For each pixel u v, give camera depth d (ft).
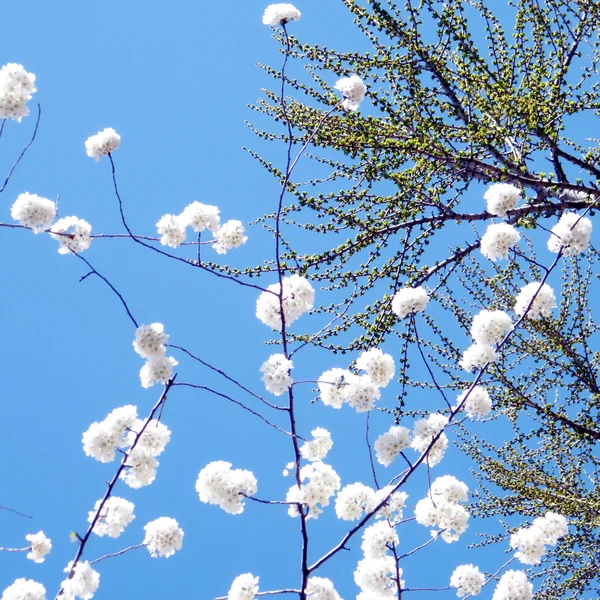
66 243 13.17
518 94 19.65
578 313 22.38
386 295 17.70
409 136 20.63
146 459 11.95
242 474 11.71
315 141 19.81
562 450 23.49
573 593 22.62
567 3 20.63
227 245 14.08
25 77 12.62
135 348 11.98
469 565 12.66
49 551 11.46
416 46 20.52
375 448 12.85
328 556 11.12
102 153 13.06
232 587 11.12
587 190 19.51
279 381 11.79
